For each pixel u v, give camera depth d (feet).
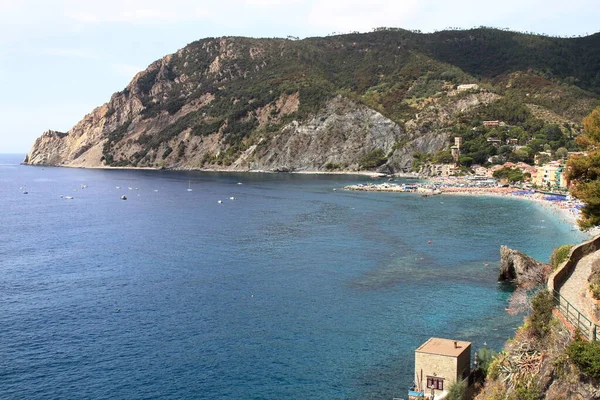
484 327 249.14
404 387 195.62
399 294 302.04
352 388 195.93
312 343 234.79
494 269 354.54
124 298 298.97
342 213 634.84
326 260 384.06
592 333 142.20
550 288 180.55
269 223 561.02
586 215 277.03
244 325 256.32
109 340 239.50
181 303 289.53
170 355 223.92
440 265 366.84
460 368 176.04
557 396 133.08
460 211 649.61
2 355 223.92
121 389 196.65
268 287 317.63
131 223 578.25
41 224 580.71
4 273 356.79
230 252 415.44
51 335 245.45
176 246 442.50
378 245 435.53
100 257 404.16
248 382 201.16
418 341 234.99
